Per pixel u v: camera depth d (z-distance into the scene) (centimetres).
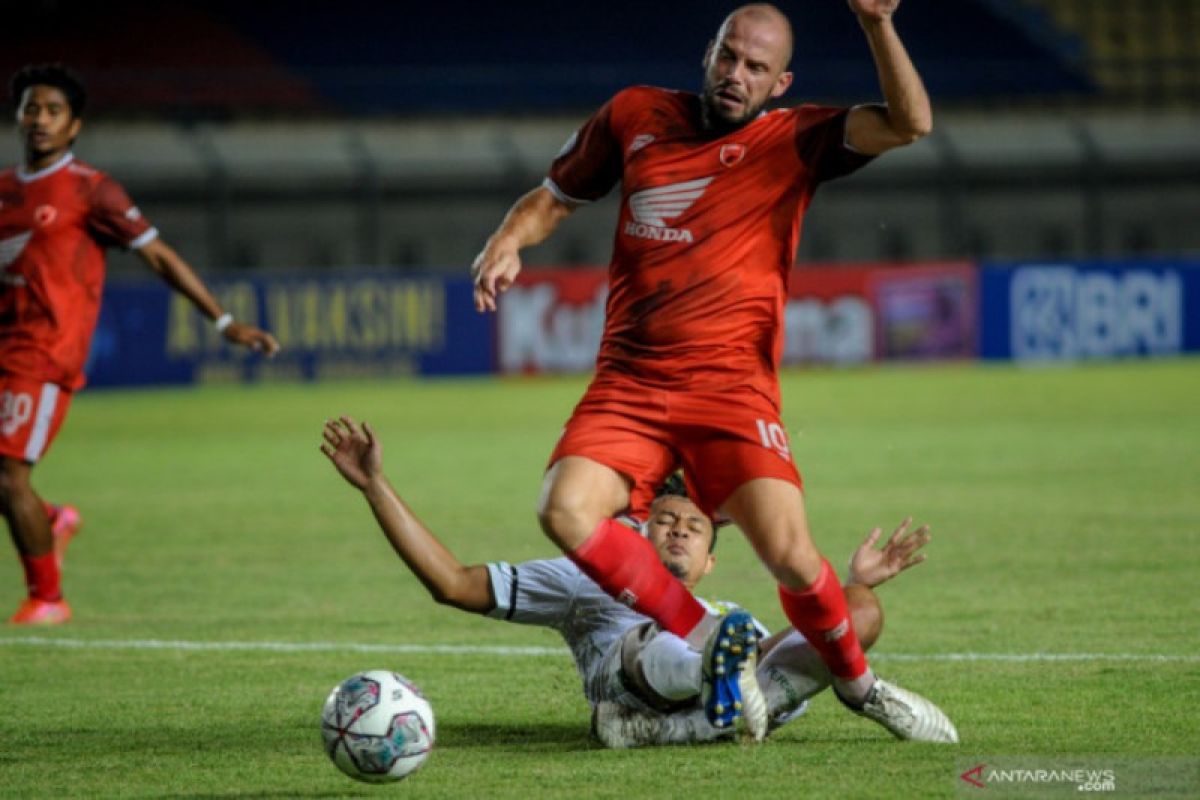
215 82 11862
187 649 2600
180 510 4541
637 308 1786
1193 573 3188
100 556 3712
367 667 2430
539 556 3644
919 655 2428
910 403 7619
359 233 10956
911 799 1588
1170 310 10025
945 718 1838
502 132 11775
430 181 11056
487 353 9525
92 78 11688
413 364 9450
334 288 9312
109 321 8988
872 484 4834
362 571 3462
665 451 1777
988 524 3956
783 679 1819
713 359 1761
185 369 9106
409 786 1681
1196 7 13412
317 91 11962
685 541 1908
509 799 1617
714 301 1769
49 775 1773
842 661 1770
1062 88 12600
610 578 1731
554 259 11194
